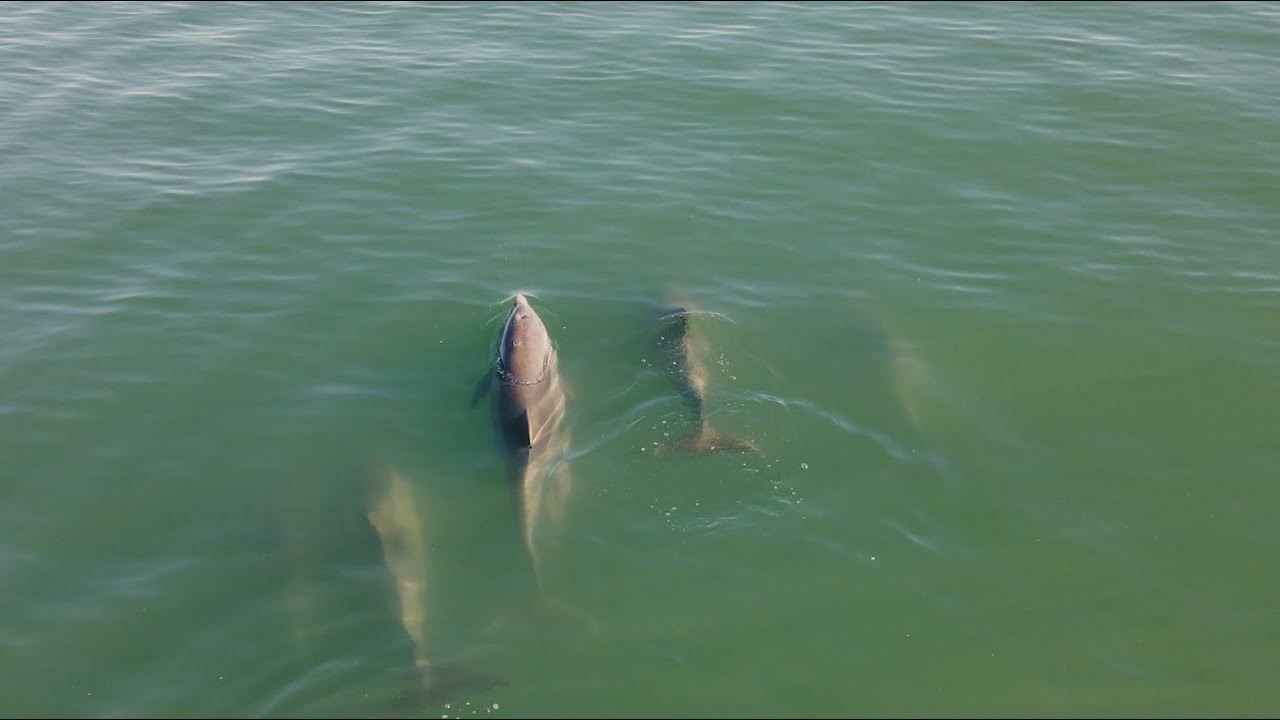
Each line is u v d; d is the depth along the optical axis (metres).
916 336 16.66
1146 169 21.88
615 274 18.28
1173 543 12.64
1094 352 16.27
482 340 16.42
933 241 19.44
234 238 19.19
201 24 31.20
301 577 11.90
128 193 20.75
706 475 13.36
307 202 20.48
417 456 13.88
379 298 17.44
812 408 14.73
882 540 12.55
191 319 16.83
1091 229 19.75
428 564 12.07
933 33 30.02
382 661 10.82
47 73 26.92
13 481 13.41
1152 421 14.75
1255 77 26.27
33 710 10.43
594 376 15.43
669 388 15.09
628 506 12.86
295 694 10.50
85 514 12.92
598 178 21.59
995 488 13.43
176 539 12.55
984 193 21.08
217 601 11.65
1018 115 24.44
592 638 11.21
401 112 24.75
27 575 12.00
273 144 23.05
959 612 11.66
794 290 17.86
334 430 14.41
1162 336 16.64
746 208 20.52
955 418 14.76
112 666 10.90
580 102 25.31
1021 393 15.34
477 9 32.62
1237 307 17.31
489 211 20.23
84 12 32.19
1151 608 11.74
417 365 15.81
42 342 16.14
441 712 10.33
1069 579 12.11
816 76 26.83
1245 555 12.46
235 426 14.47
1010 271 18.47
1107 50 28.44
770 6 32.72
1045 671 10.99
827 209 20.50
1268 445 14.25
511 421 13.72
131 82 26.48
